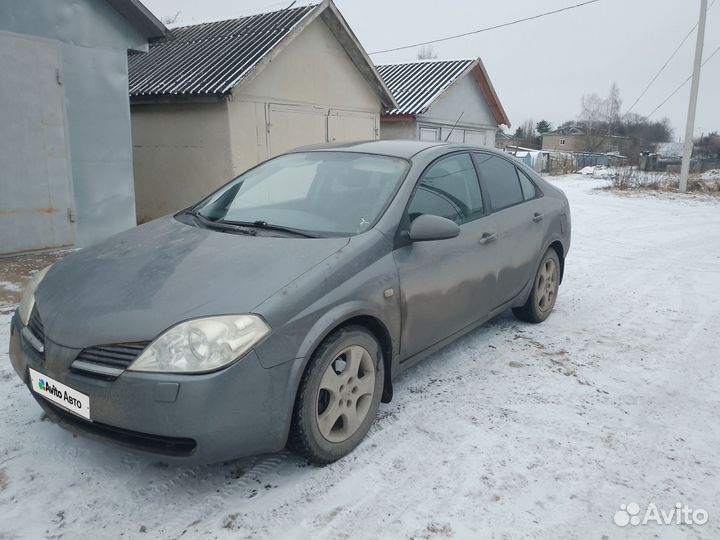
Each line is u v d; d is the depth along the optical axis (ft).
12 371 11.91
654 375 13.08
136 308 8.11
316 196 11.48
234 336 7.70
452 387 12.10
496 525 7.91
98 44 23.44
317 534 7.63
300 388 8.46
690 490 8.82
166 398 7.39
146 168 34.86
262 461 9.25
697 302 19.33
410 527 7.82
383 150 12.51
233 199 12.25
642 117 233.14
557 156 130.21
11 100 20.89
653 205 52.26
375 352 9.78
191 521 7.80
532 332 15.83
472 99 61.72
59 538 7.38
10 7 20.54
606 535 7.78
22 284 17.92
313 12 33.91
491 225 13.09
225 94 28.94
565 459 9.52
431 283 10.98
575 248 29.32
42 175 22.08
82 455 9.17
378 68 63.72
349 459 9.34
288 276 8.64
